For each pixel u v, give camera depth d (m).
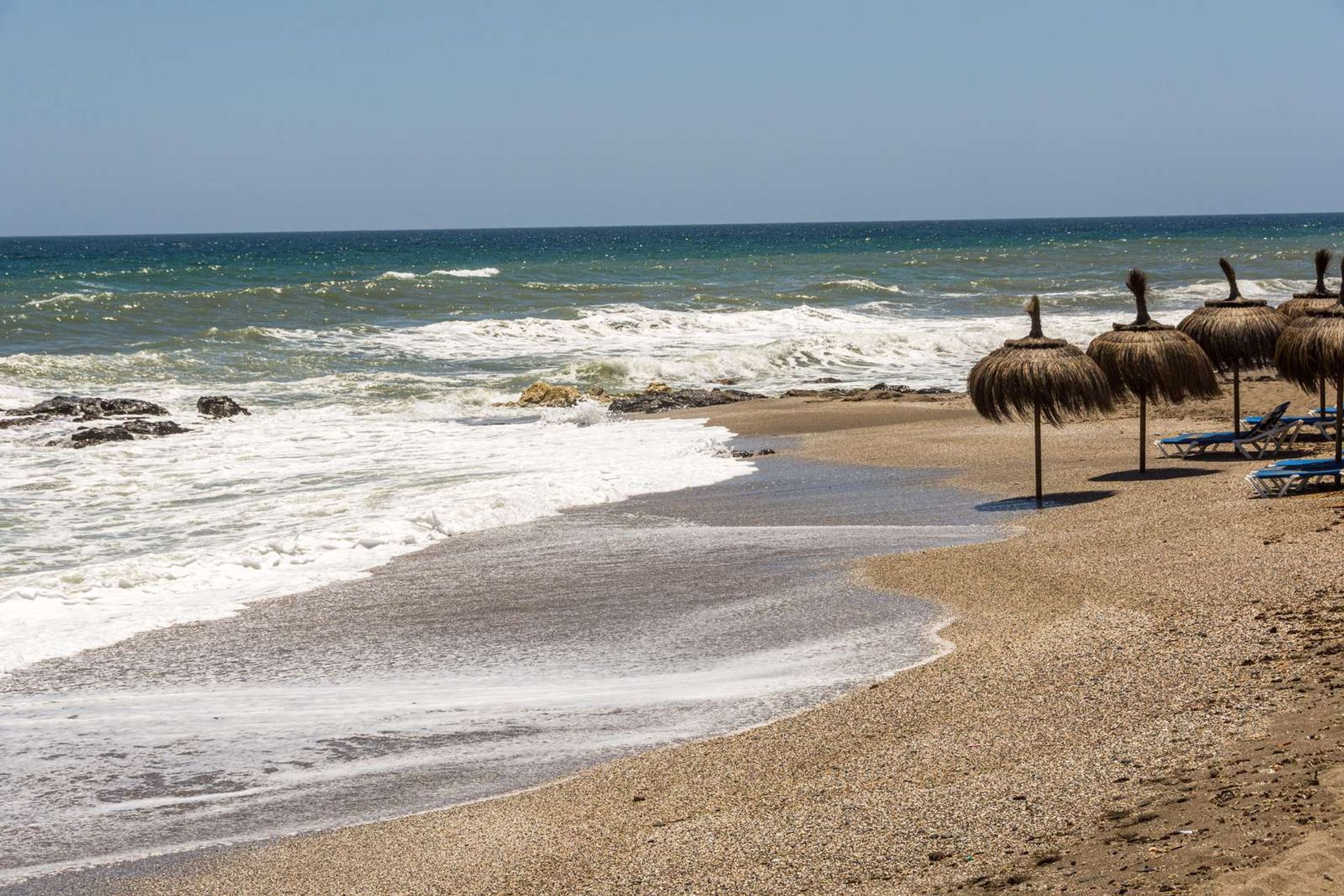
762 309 72.81
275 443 32.62
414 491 25.16
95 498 25.61
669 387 45.50
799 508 22.89
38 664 14.52
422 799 10.36
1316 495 19.33
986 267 114.19
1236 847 7.05
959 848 8.06
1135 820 7.92
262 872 9.11
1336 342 19.75
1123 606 14.18
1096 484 23.05
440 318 64.62
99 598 17.52
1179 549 16.52
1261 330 25.34
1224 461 24.73
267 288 67.94
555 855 8.99
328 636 15.45
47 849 9.67
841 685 12.58
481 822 9.77
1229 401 33.62
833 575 17.36
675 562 18.73
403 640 15.19
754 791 9.82
